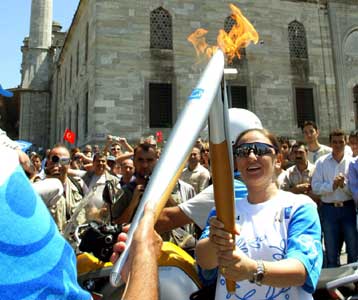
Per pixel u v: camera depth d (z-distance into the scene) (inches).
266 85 897.5
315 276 84.9
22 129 1533.0
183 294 128.3
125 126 783.7
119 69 800.3
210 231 77.5
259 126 152.4
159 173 52.5
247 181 101.1
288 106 903.7
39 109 1557.6
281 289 91.2
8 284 37.7
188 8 871.1
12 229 39.6
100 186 154.9
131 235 50.7
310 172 285.7
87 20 930.7
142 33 828.0
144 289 45.3
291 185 287.3
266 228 95.3
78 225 144.3
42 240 41.8
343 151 264.8
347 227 264.4
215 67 63.0
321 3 978.1
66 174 234.2
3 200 40.4
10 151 46.2
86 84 899.4
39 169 365.4
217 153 67.1
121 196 163.3
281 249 92.1
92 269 134.9
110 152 414.9
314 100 930.7
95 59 792.3
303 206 96.1
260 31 914.1
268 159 99.8
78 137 989.2
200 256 99.8
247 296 92.8
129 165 278.2
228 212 73.0
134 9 830.5
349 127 932.6
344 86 947.3
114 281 48.5
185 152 53.4
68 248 45.9
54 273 41.3
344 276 137.9
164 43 850.1
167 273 130.3
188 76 844.0
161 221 129.5
